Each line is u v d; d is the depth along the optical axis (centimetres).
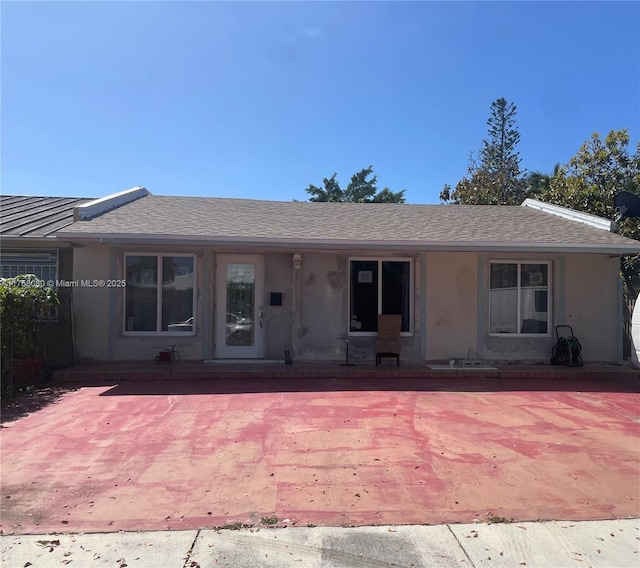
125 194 1268
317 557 347
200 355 1077
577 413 730
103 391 848
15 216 1261
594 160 1716
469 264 1127
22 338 857
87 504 422
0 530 379
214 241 953
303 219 1176
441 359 1116
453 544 365
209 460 524
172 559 343
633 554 353
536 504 429
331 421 670
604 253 1034
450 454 547
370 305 1120
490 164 3709
